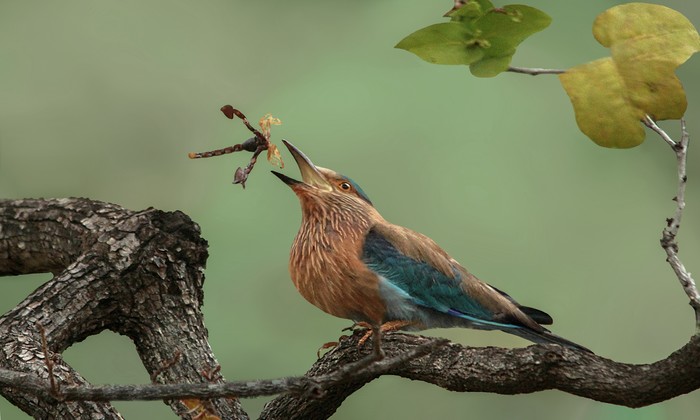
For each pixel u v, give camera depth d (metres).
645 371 5.83
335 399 7.42
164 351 7.93
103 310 7.98
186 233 8.35
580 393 6.13
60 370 7.07
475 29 4.47
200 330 8.10
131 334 8.13
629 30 4.56
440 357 6.73
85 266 8.06
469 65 4.53
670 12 4.56
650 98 4.52
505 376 6.36
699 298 5.46
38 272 9.37
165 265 8.16
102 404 6.88
